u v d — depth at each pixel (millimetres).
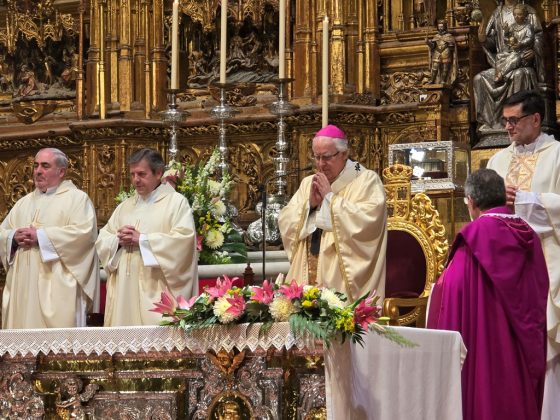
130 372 6598
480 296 7234
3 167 12719
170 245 8172
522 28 10500
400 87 11375
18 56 12844
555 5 11016
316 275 8055
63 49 12727
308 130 11312
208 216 9750
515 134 8492
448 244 9156
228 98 11773
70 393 6684
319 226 7875
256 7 11797
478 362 7172
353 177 8164
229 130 11711
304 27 11484
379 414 6398
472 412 7172
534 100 8469
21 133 12484
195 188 9781
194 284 8375
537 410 7262
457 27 11016
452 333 6926
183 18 12156
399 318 8906
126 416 6594
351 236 7809
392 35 11406
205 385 6445
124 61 12109
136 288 8289
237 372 6375
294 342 6133
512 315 7188
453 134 10938
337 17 11320
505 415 7152
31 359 6762
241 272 9617
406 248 9156
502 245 7250
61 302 8664
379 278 7906
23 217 9023
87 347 6582
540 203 8031
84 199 8961
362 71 11336
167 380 6543
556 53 10688
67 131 12250
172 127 10383
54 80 12727
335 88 11258
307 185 8383
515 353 7211
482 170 7492
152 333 6480
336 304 6109
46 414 6746
